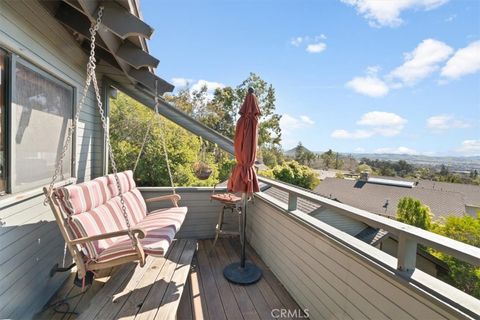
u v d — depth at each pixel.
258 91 26.17
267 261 3.33
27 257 2.17
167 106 4.68
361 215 1.77
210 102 25.16
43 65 2.40
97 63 4.21
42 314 2.27
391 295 1.51
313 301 2.29
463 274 5.24
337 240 2.00
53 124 2.71
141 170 7.04
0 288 1.83
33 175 2.31
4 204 1.83
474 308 1.14
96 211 2.57
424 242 1.34
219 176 10.55
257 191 3.05
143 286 2.31
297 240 2.61
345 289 1.91
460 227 7.84
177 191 4.16
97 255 2.21
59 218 2.10
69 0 2.08
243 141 3.02
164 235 2.52
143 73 3.59
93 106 4.11
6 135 1.93
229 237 4.35
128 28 2.10
